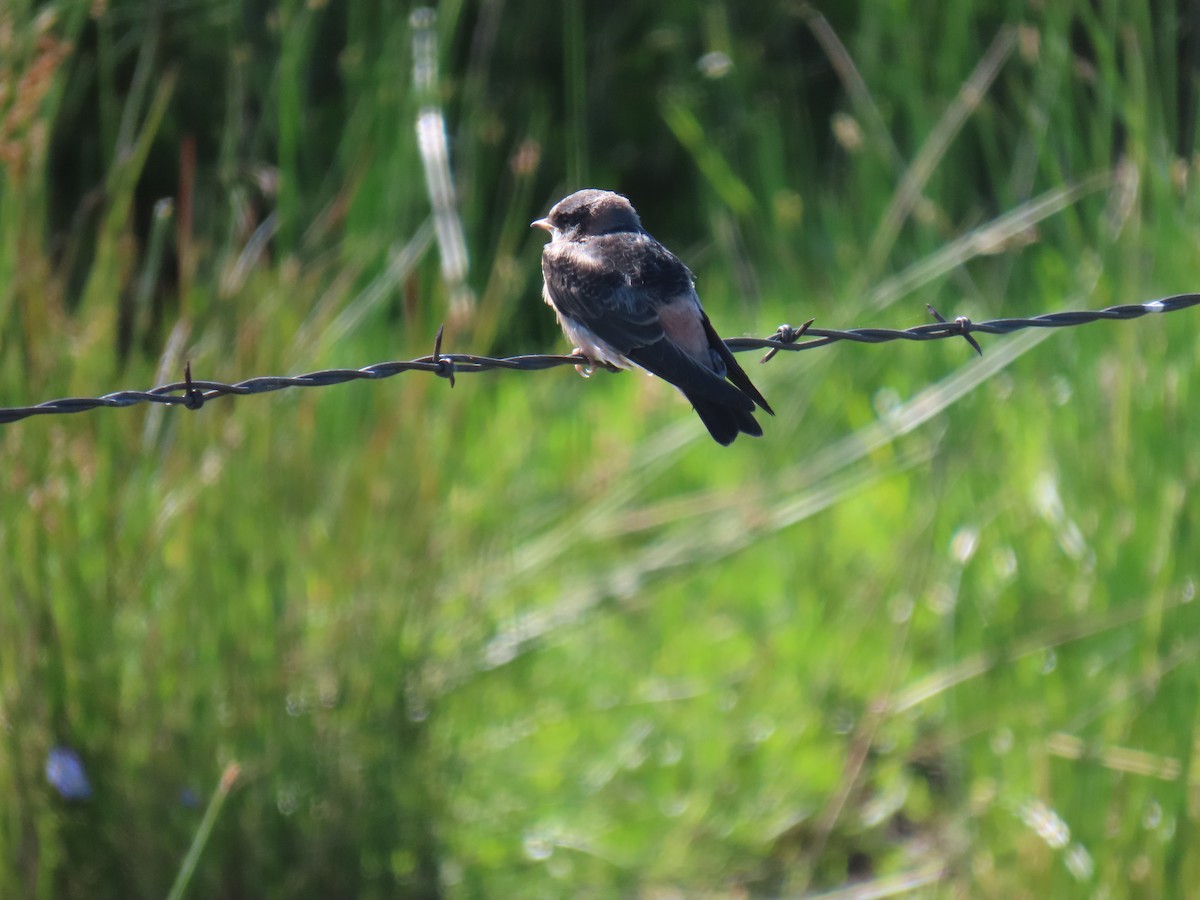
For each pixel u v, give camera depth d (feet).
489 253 60.75
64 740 28.86
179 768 29.76
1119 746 28.55
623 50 72.54
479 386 36.52
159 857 29.40
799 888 34.24
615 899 33.96
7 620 28.19
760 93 58.90
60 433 28.78
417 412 32.96
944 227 41.86
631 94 72.28
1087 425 31.45
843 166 60.23
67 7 30.12
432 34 35.17
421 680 32.78
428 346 33.68
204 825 25.75
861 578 41.57
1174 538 28.60
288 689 30.86
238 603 30.19
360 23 36.70
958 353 41.09
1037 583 32.81
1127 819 27.96
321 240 35.14
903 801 36.55
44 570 28.45
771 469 42.80
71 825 28.96
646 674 40.60
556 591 40.83
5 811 28.02
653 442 43.68
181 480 30.30
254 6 38.91
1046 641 31.12
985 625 32.91
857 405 45.75
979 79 38.73
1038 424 35.60
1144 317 30.07
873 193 43.80
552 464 47.06
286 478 30.94
